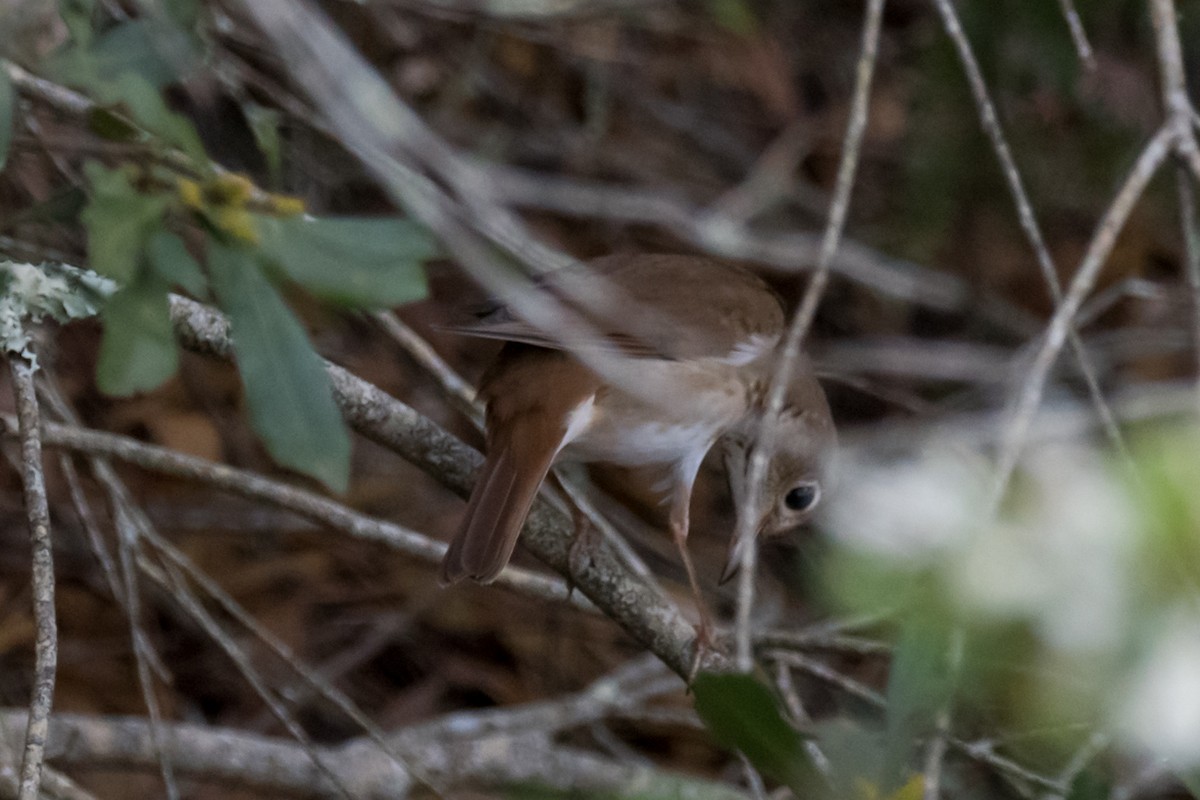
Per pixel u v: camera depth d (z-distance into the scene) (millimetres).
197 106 8203
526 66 12602
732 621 10664
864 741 4527
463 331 6094
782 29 13328
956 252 11883
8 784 6684
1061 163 10609
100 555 7586
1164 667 3191
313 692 9734
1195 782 4039
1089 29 9703
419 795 8469
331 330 10859
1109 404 8406
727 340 7254
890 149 12727
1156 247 12055
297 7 4426
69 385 9867
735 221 12375
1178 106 5184
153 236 4340
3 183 7457
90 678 9703
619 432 6980
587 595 6766
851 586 3320
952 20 6082
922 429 6363
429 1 9789
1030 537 3287
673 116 13234
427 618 10812
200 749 8117
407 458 6570
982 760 6051
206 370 10609
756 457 4984
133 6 6191
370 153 5254
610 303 6781
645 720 10383
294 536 10750
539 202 11516
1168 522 3168
